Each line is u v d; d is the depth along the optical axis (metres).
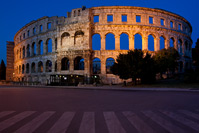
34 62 70.25
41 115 9.53
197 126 7.20
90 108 11.69
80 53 54.75
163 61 44.53
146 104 13.30
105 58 54.94
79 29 55.88
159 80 47.81
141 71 37.66
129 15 56.59
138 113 9.91
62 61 61.22
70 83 50.25
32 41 71.81
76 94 22.69
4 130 6.79
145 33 56.78
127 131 6.52
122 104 13.38
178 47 66.62
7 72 98.31
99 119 8.48
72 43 56.88
